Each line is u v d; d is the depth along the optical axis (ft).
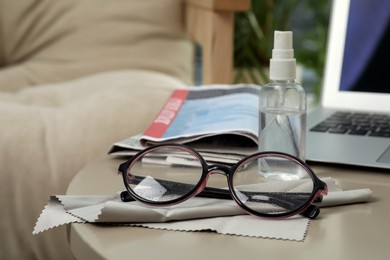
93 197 1.65
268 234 1.41
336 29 2.95
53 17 5.36
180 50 5.18
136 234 1.44
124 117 3.24
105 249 1.34
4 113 3.28
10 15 5.47
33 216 2.96
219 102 2.52
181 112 2.44
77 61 5.16
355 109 2.92
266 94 1.90
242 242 1.38
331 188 1.76
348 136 2.43
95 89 4.18
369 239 1.39
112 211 1.47
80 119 3.23
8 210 2.94
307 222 1.50
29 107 3.48
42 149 3.06
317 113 2.86
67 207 1.58
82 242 1.40
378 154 2.13
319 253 1.31
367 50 2.89
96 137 3.14
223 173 1.65
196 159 1.83
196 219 1.53
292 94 1.88
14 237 2.94
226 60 3.97
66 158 3.05
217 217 1.55
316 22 7.79
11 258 2.92
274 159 1.73
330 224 1.50
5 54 5.54
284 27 6.68
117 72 4.61
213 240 1.40
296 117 1.89
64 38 5.30
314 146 2.27
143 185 1.68
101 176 1.93
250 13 6.39
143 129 3.21
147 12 5.19
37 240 2.92
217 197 1.67
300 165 1.67
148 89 3.57
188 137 2.09
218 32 3.92
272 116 1.89
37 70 5.16
